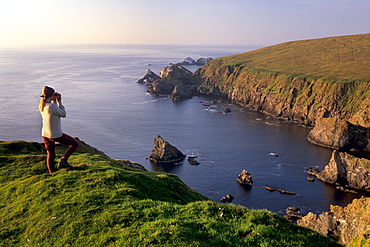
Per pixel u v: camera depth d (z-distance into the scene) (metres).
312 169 92.25
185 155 105.00
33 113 150.50
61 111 15.76
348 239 42.94
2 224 13.55
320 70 198.00
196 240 10.37
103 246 10.41
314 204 72.88
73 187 16.30
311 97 166.62
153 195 19.08
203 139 122.94
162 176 27.30
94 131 129.25
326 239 11.91
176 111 174.25
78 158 30.41
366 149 114.06
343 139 113.06
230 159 102.00
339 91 158.62
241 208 13.69
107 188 16.27
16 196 16.27
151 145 113.88
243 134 131.50
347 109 151.50
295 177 88.44
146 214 12.68
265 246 10.47
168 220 11.81
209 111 177.62
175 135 127.31
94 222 12.32
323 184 83.81
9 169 20.30
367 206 42.72
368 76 166.12
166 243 10.05
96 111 166.50
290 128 144.88
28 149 37.31
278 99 178.75
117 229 11.54
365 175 79.81
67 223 12.55
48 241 11.59
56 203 14.39
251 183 83.31
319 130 120.25
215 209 13.52
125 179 19.00
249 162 99.62
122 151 107.44
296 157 104.88
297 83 179.62
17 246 11.76
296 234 11.77
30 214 14.02
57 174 18.02
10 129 123.31
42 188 16.25
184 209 13.55
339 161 84.69
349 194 77.94
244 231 11.42
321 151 111.75
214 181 85.69
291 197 76.31
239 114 174.00
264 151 110.38
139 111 170.50
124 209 13.34
